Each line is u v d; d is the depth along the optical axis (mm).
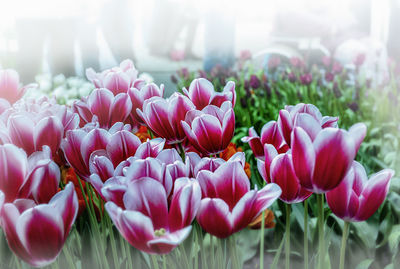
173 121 624
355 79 3129
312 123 515
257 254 1146
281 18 4148
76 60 4273
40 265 484
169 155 559
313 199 1293
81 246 805
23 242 467
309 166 500
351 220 542
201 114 619
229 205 524
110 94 710
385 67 3451
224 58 4445
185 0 7090
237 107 2582
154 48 7234
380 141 2217
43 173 518
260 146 651
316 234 1042
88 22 4234
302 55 4082
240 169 517
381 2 3625
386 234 1187
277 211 1227
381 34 3617
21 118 583
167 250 459
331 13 3963
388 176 521
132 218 444
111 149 577
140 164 499
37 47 4160
